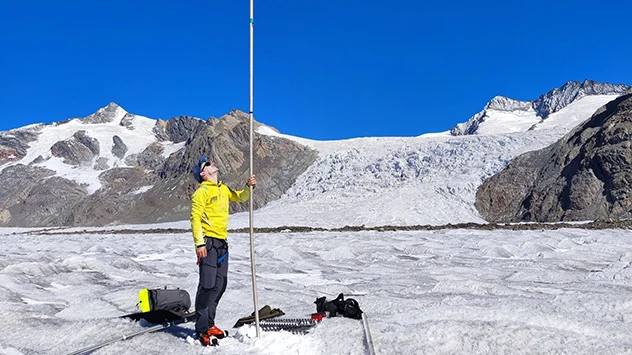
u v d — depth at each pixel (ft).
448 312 19.90
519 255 52.44
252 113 17.72
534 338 15.87
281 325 18.10
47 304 27.25
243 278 36.32
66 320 22.95
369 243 68.33
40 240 108.99
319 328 17.94
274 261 49.24
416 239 76.18
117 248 70.28
